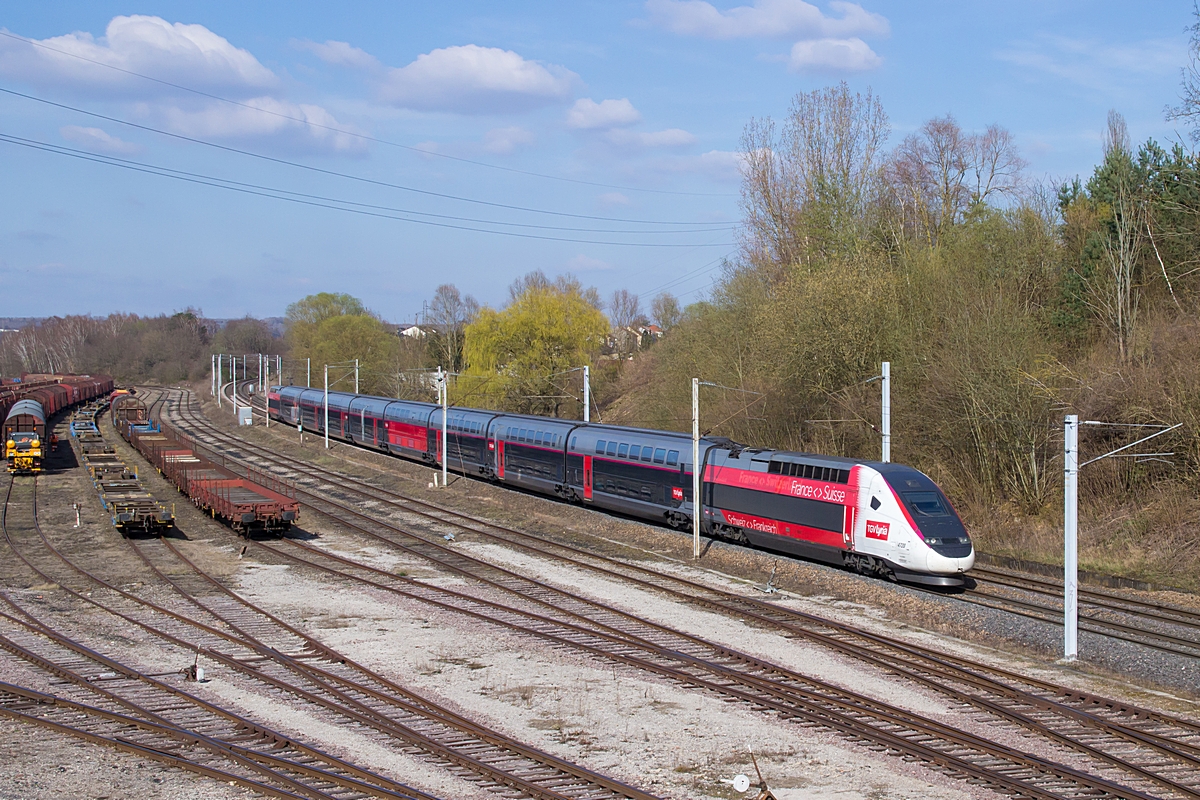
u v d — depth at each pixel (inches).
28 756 549.6
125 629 876.0
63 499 1747.0
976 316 1416.1
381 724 610.9
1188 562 1102.4
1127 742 609.3
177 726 605.0
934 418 1472.7
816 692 700.0
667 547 1310.3
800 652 814.5
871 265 1635.1
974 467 1448.1
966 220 2010.3
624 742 595.8
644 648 815.7
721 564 1206.9
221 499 1406.3
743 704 673.0
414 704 660.1
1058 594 1027.9
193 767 529.7
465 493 1828.2
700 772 547.5
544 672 749.3
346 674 737.0
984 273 1582.2
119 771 529.7
